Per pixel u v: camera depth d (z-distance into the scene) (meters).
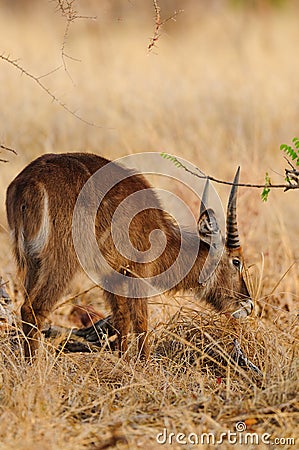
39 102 29.47
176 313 15.30
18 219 14.29
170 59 38.78
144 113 28.83
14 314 15.44
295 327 15.06
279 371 12.66
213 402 12.12
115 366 13.27
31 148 26.02
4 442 10.65
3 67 32.84
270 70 36.59
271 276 18.31
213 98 31.75
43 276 14.20
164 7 46.44
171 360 14.15
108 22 42.56
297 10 51.00
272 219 20.84
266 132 26.95
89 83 32.44
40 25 43.62
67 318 16.89
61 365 13.25
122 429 11.14
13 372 12.63
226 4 49.44
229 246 15.88
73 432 11.16
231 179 22.00
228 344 14.55
